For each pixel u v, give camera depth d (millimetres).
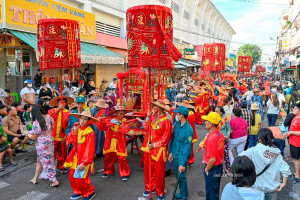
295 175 5406
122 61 15102
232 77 19625
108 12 17250
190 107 6516
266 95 17172
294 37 24234
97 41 15094
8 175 5820
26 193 4992
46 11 10969
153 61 4875
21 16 9695
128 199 4816
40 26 5844
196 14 38875
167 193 5031
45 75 6160
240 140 5641
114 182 5570
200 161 6941
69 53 5953
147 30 4844
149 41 4867
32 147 7664
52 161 5238
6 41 9969
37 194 4953
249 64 26641
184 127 4414
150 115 4770
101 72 16375
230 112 7445
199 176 5941
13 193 4980
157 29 4832
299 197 4863
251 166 2521
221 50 14859
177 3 30359
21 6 9656
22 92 9320
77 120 5895
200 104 10977
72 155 4809
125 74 6355
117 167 6445
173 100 14086
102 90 14656
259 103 10492
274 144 3467
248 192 2484
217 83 15445
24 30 9867
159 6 4840
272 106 9148
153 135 4688
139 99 7172
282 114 9516
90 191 4809
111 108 7668
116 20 18844
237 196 2479
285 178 3326
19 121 7250
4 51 10703
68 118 5953
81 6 15016
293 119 5387
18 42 10086
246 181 2508
